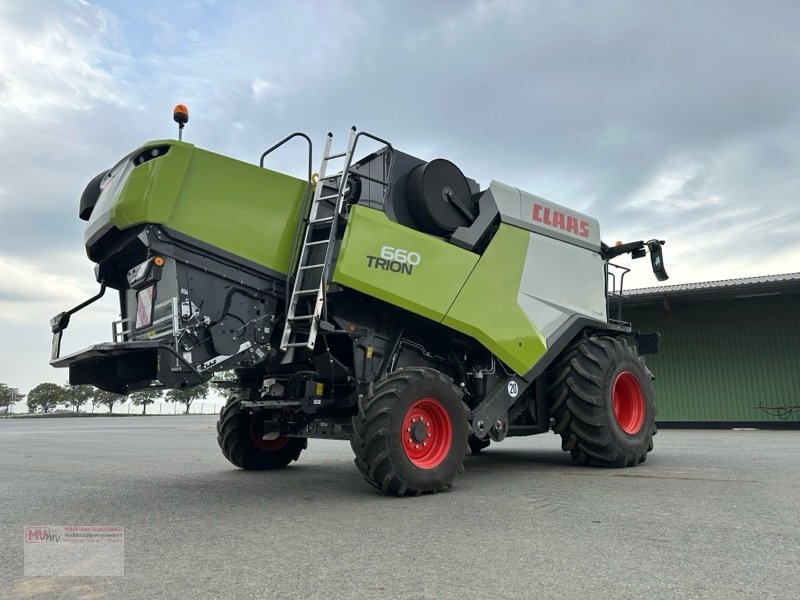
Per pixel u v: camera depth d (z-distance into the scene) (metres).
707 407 14.75
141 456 7.33
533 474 5.23
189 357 3.89
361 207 4.37
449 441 4.34
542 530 3.04
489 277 5.14
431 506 3.74
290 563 2.48
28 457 7.23
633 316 15.94
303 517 3.42
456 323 4.79
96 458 7.09
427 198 4.83
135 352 3.98
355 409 4.77
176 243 3.97
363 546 2.74
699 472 5.21
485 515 3.43
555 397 5.71
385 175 4.85
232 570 2.39
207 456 7.32
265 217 4.40
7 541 2.93
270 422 5.13
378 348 4.66
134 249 4.24
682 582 2.22
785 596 2.08
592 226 6.54
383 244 4.40
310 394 4.32
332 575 2.31
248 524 3.25
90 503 3.93
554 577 2.28
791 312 14.26
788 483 4.52
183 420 23.95
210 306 4.06
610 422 5.51
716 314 15.03
